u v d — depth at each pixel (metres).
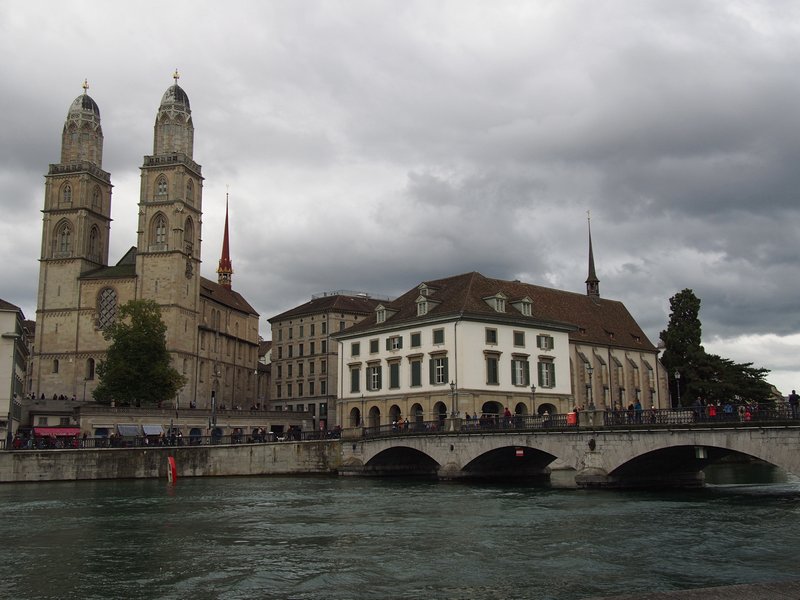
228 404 132.00
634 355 109.56
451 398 78.12
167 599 21.44
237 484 63.09
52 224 116.69
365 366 88.81
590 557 26.53
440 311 81.81
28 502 47.03
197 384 117.06
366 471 72.25
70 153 119.19
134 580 23.70
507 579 23.33
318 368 131.62
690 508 40.25
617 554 27.05
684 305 111.75
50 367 113.31
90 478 69.56
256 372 144.88
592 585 22.47
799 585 11.66
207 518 38.09
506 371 81.56
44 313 114.62
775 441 41.53
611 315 112.56
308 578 23.72
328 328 130.62
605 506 41.62
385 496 49.41
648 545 28.78
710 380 107.44
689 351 108.62
